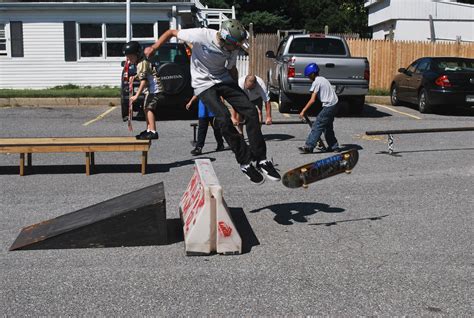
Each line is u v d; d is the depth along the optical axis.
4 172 9.12
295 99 15.94
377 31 33.88
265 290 4.65
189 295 4.56
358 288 4.70
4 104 18.16
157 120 14.94
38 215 6.80
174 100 14.60
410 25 28.27
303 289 4.67
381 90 20.80
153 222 5.70
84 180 8.58
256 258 5.37
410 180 8.48
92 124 14.20
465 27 27.52
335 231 6.17
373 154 10.46
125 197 6.24
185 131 13.16
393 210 6.96
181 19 25.02
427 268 5.13
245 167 6.22
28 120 14.84
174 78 14.41
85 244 5.66
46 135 12.43
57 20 23.31
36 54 23.55
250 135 6.14
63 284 4.79
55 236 5.61
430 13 28.44
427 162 9.76
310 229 6.23
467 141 11.96
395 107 18.23
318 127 10.45
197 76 6.25
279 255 5.45
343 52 16.12
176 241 5.86
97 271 5.06
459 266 5.19
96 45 23.67
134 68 14.55
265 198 7.50
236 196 7.59
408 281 4.84
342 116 15.84
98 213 5.91
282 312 4.27
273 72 18.14
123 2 23.27
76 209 7.04
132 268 5.13
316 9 52.44
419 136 12.57
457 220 6.58
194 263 5.25
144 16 23.25
